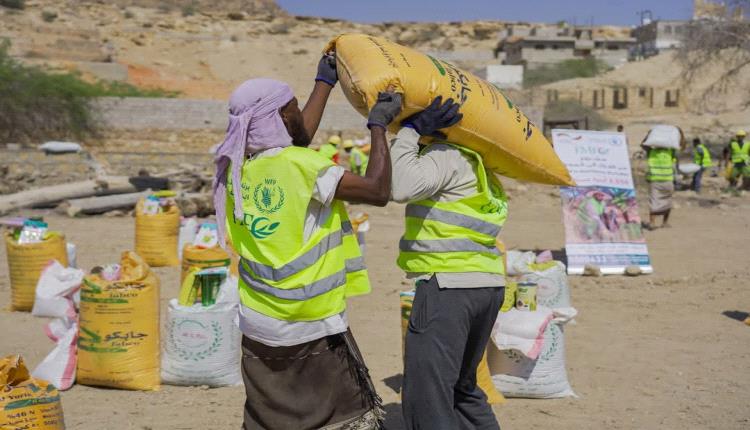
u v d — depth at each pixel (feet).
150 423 17.63
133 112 119.03
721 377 21.83
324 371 12.23
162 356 21.40
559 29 283.79
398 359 23.11
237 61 242.17
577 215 38.60
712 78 193.06
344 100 159.33
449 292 13.21
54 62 192.95
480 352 14.19
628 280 36.63
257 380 12.35
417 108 13.11
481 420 14.56
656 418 18.44
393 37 308.60
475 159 13.75
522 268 26.05
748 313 29.84
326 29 273.13
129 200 59.72
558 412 18.69
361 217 41.09
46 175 73.82
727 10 125.70
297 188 11.90
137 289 19.79
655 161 54.39
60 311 27.07
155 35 243.19
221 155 12.34
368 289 12.81
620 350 24.56
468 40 312.71
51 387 14.67
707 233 53.31
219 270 20.67
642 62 222.07
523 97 191.52
